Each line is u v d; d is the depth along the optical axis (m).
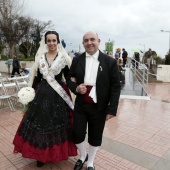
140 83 11.25
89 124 3.03
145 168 3.33
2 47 23.83
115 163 3.44
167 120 5.76
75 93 2.90
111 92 2.84
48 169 3.20
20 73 14.01
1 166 3.25
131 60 15.21
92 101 2.85
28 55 25.33
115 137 4.46
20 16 23.28
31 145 3.05
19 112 5.93
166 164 3.48
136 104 7.55
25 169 3.19
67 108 3.24
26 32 23.58
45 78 3.14
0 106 6.50
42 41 3.29
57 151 3.04
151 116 6.08
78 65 2.89
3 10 21.19
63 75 3.36
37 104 3.11
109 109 2.79
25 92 3.13
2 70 20.83
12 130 4.61
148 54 18.00
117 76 2.80
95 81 2.82
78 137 3.02
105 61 2.80
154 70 16.88
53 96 3.11
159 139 4.45
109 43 17.84
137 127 5.11
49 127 3.03
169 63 19.25
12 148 3.80
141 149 3.96
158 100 8.47
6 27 21.50
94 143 3.03
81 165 3.21
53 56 3.22
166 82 15.85
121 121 5.51
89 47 2.79
